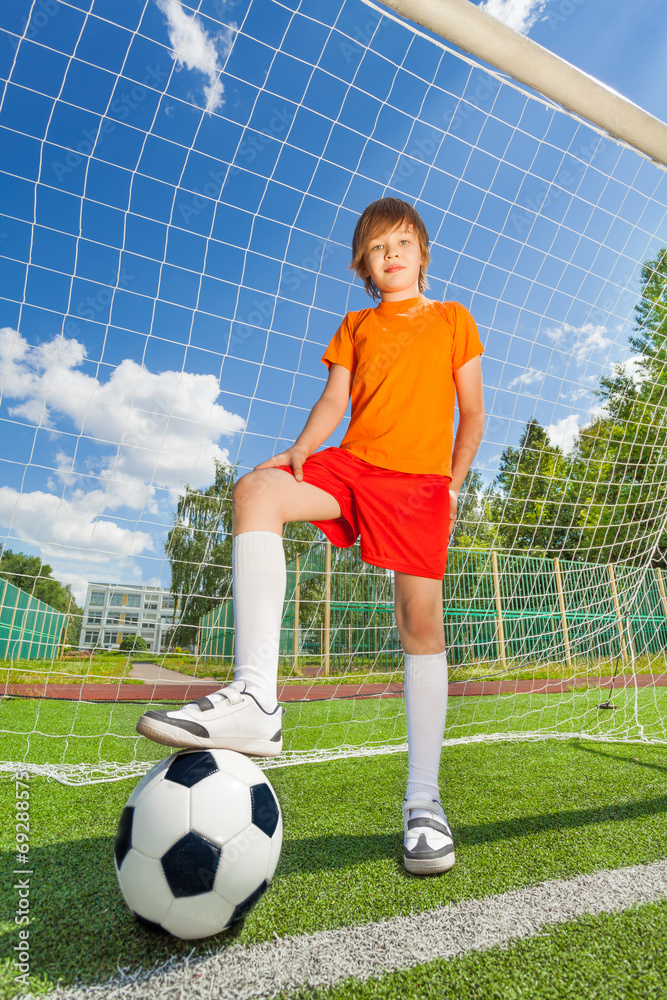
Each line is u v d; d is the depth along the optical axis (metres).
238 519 1.25
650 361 3.29
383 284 1.79
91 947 0.87
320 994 0.75
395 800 1.78
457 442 1.74
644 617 5.72
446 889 1.08
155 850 0.87
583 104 2.03
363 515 1.40
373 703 4.64
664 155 2.26
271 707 1.09
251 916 0.97
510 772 2.17
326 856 1.28
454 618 5.55
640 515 3.42
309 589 6.22
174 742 0.97
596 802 1.73
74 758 2.41
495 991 0.75
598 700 4.73
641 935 0.90
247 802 0.95
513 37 1.86
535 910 0.98
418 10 1.76
